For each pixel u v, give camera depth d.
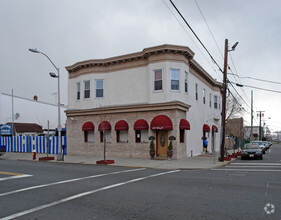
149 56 20.97
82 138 24.42
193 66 23.75
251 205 7.08
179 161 18.73
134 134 21.44
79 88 25.14
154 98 20.52
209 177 11.94
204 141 25.45
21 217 6.25
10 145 30.66
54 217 6.22
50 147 27.41
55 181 11.03
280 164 17.73
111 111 22.53
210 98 30.66
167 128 19.22
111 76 23.38
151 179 11.41
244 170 14.57
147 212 6.53
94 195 8.38
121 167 16.31
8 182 10.84
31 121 43.59
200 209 6.75
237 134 47.28
